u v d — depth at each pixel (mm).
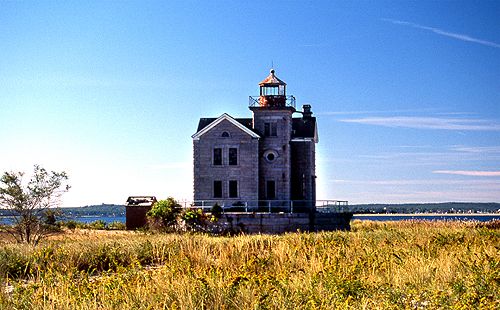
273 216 48438
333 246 22875
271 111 54625
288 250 20500
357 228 51375
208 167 53188
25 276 18469
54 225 46969
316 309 10742
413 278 14281
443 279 14047
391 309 10852
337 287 12797
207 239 27812
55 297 12359
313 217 49000
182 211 48281
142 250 23125
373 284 13469
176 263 17219
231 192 52969
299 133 56594
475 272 13758
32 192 39125
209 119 55906
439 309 10773
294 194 55719
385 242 24156
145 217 53719
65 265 19453
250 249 23203
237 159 53062
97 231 48250
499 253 18781
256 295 12055
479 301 10867
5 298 12461
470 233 28812
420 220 58562
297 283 13438
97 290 12922
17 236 39562
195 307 11562
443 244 23375
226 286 12773
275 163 54375
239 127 53156
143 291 12852
